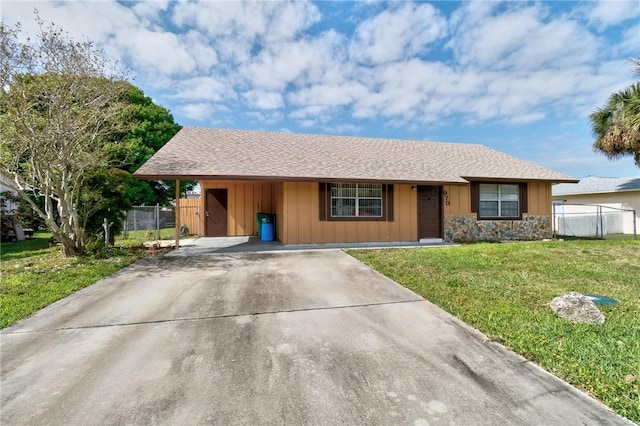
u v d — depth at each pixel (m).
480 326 3.37
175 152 9.50
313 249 8.80
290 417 1.96
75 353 2.80
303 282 5.31
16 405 2.08
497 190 11.60
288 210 9.52
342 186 9.95
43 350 2.86
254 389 2.25
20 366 2.57
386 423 1.91
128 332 3.26
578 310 3.53
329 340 3.08
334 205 9.91
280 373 2.47
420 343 3.01
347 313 3.83
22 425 1.89
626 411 2.01
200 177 7.99
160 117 21.39
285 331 3.29
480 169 11.59
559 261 6.87
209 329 3.34
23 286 4.86
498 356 2.76
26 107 6.41
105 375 2.44
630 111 11.25
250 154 10.05
